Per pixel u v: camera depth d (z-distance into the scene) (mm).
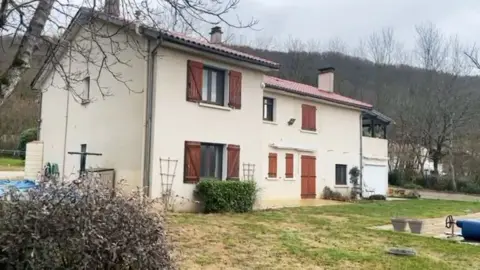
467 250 9250
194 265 6816
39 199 4008
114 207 4133
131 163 13672
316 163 21891
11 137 36062
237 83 15664
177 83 13859
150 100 13266
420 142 39750
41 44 5492
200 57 14523
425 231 12234
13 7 5023
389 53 50906
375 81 50062
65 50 6277
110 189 4375
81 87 16016
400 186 35750
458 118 39438
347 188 23516
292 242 9055
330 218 13797
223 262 7105
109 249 3889
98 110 15250
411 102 43156
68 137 17016
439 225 13828
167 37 12898
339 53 52562
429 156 40188
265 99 19672
